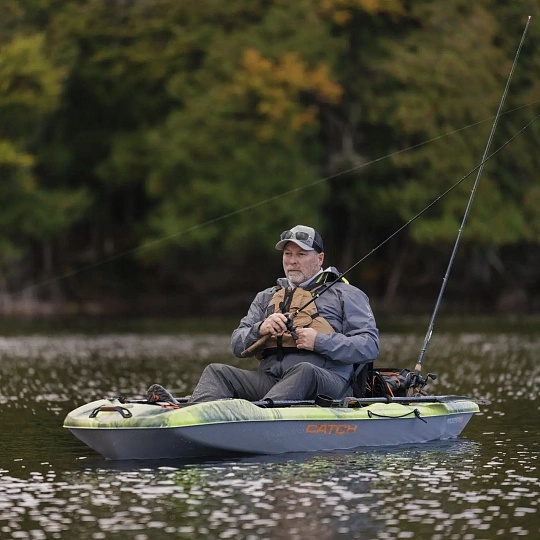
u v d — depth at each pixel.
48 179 120.94
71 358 51.22
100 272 120.38
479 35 113.06
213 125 111.56
